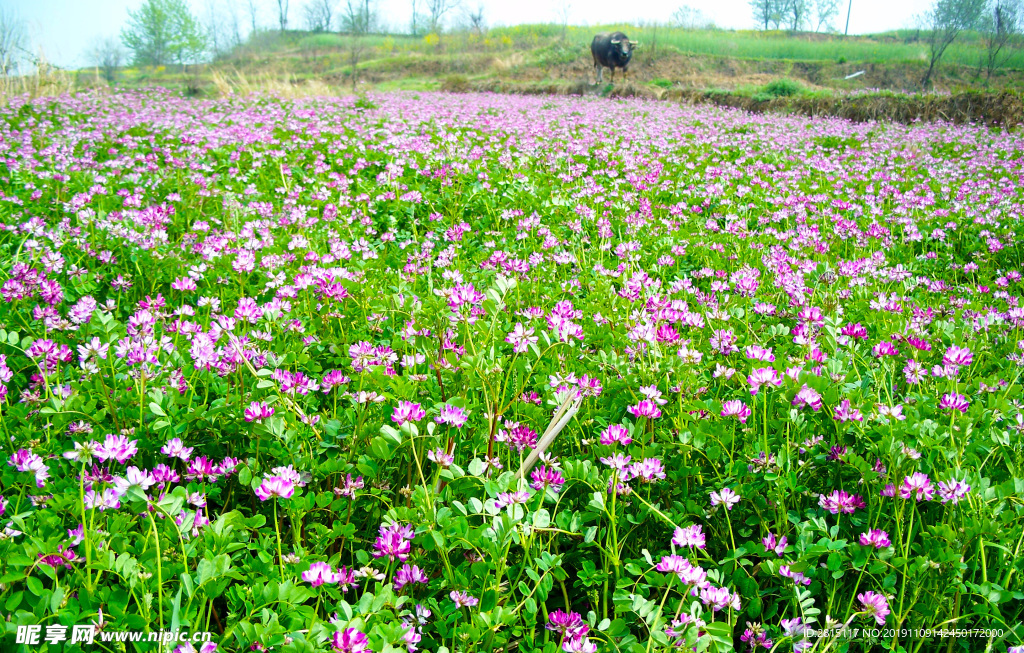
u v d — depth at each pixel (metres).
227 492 2.60
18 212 5.97
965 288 5.48
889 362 3.53
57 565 1.94
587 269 5.36
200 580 1.86
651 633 1.85
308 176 8.55
